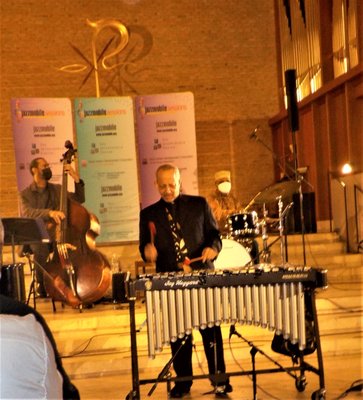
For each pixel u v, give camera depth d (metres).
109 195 9.94
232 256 6.68
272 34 12.29
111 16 11.84
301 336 4.26
